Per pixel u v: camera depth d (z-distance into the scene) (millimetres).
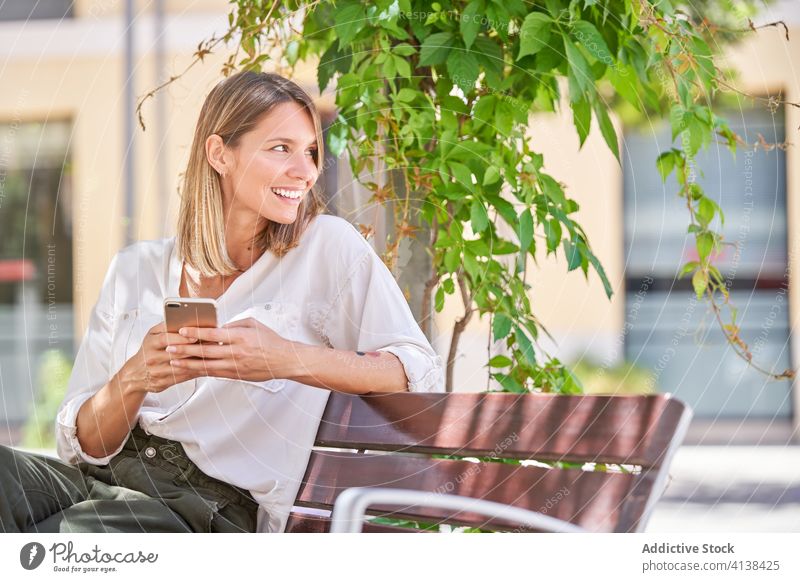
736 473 4754
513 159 2070
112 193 6164
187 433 1753
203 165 1824
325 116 2305
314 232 1854
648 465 1419
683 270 2127
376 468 1726
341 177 2229
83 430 1742
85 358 1860
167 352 1622
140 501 1661
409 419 1712
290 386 1809
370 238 2146
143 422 1777
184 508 1677
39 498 1652
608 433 1477
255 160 1770
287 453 1782
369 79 2041
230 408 1771
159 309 1878
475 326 2906
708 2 2498
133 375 1657
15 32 6172
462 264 2127
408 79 2129
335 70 2158
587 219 5738
